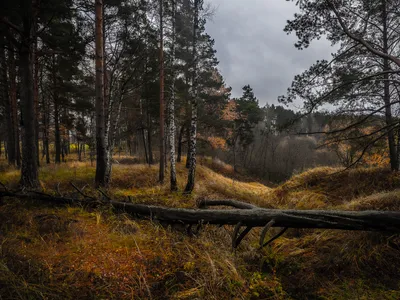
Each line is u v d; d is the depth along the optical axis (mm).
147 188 9156
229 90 21906
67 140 25125
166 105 14922
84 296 2348
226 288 2736
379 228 3289
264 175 34188
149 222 4414
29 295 2184
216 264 3150
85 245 3338
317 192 9094
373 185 8180
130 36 9555
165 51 11039
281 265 3572
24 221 3893
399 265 3158
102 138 7219
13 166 11047
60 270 2688
